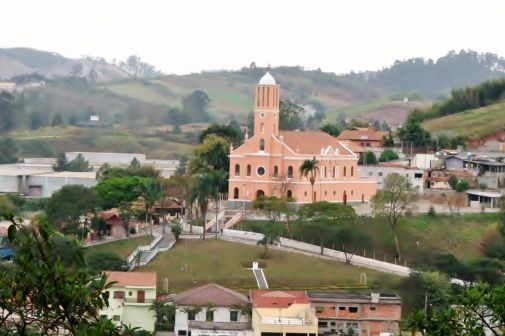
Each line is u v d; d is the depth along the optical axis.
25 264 52.06
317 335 186.62
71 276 53.16
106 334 52.62
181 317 197.50
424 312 63.72
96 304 53.12
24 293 52.06
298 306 193.75
